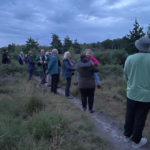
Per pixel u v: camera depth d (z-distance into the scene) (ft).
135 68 9.26
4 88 20.80
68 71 19.27
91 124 12.05
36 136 10.04
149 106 9.30
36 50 53.67
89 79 14.12
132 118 10.06
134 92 9.41
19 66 34.06
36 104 14.51
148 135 11.03
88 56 14.93
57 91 23.13
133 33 37.37
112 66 32.22
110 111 15.44
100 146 9.73
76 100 19.29
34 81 27.12
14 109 13.91
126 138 10.48
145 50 9.33
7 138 9.00
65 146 8.66
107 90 21.36
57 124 10.34
